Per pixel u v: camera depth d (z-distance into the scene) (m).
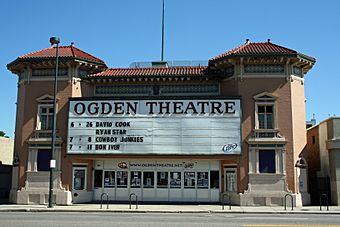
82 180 26.72
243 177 24.94
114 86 27.66
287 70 25.69
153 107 25.81
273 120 25.41
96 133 25.88
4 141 37.75
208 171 26.72
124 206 23.78
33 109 27.20
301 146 25.69
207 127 25.22
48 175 26.31
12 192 27.03
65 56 26.67
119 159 26.77
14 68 28.27
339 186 25.06
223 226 13.91
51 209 21.91
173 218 17.03
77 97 26.52
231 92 26.16
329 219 17.05
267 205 24.47
